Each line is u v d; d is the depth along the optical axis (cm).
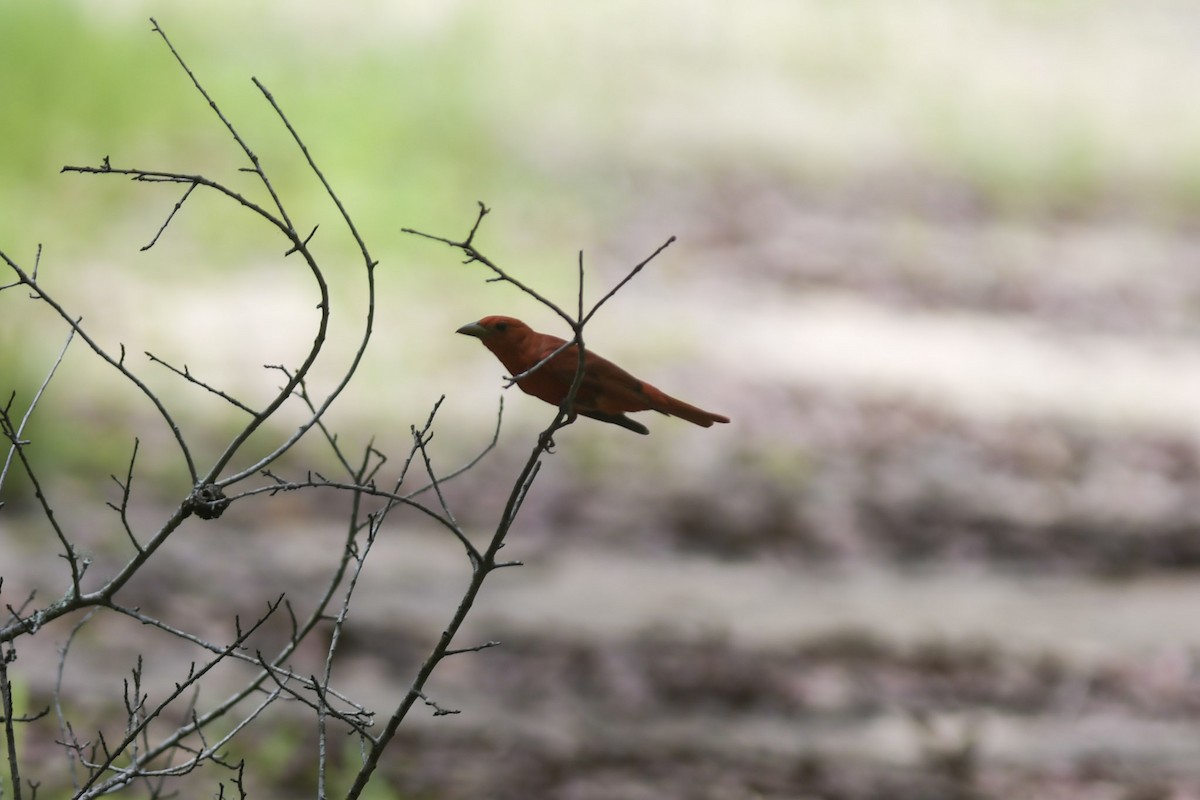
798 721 977
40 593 1016
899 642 1118
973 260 2541
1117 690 1054
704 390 1747
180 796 761
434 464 1416
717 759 902
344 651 1005
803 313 2138
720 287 2200
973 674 1066
